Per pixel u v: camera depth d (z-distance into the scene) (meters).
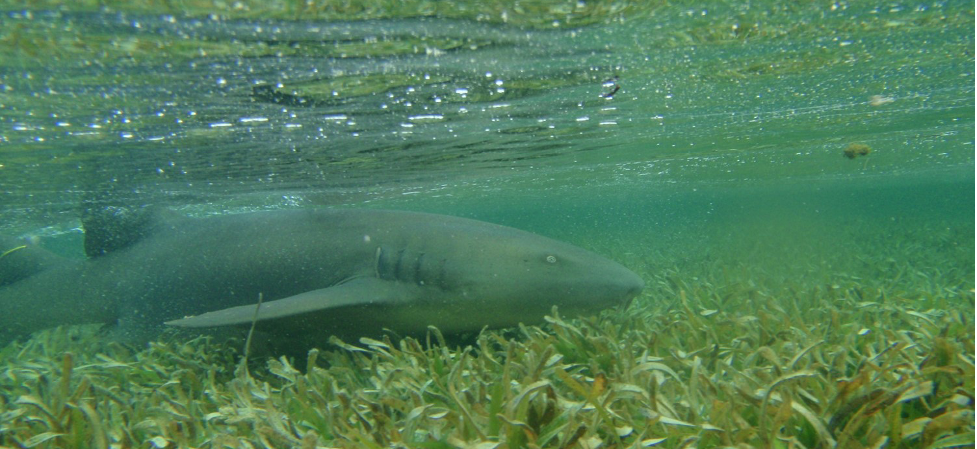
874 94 1.74
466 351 0.68
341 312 0.83
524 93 1.34
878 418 0.44
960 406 0.46
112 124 1.28
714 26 1.00
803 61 1.29
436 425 0.49
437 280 0.90
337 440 0.51
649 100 1.54
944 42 1.21
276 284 1.04
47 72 0.92
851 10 0.99
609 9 0.88
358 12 0.80
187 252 1.15
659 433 0.48
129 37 0.81
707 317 0.95
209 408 0.67
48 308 1.25
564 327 0.76
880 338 0.69
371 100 1.28
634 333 0.78
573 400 0.56
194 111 1.23
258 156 1.82
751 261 2.21
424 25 0.87
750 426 0.46
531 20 0.89
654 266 2.07
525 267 0.89
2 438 0.56
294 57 0.96
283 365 0.73
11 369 0.91
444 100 1.34
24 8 0.70
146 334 1.16
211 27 0.81
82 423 0.57
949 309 0.94
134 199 2.23
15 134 1.30
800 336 0.75
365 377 0.73
